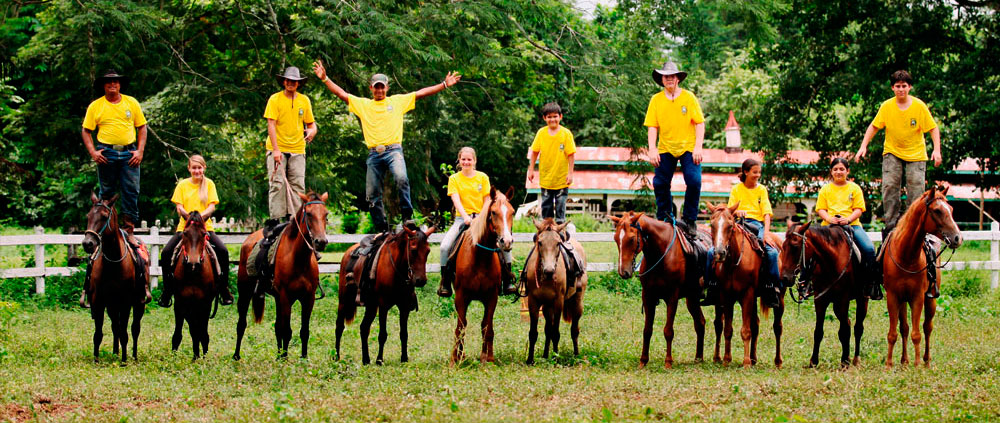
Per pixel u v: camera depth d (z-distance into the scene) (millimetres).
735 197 11094
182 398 7887
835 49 25422
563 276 10688
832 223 10672
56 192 27766
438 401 7605
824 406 7320
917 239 9867
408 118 22094
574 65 19516
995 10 22984
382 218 11273
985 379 8531
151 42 18531
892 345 10141
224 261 10992
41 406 7609
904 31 23969
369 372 9219
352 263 10531
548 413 7082
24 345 11148
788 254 10273
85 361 10297
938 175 24391
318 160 21234
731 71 43469
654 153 10953
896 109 10695
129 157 11516
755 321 10609
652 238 10273
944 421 6824
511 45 21734
